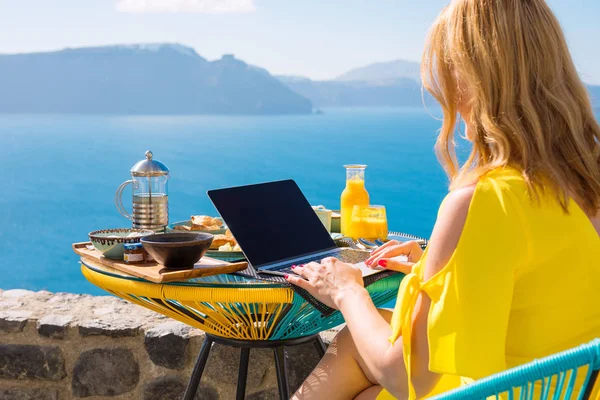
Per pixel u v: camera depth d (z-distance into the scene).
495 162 0.92
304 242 1.62
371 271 1.43
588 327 0.92
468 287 0.88
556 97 0.93
